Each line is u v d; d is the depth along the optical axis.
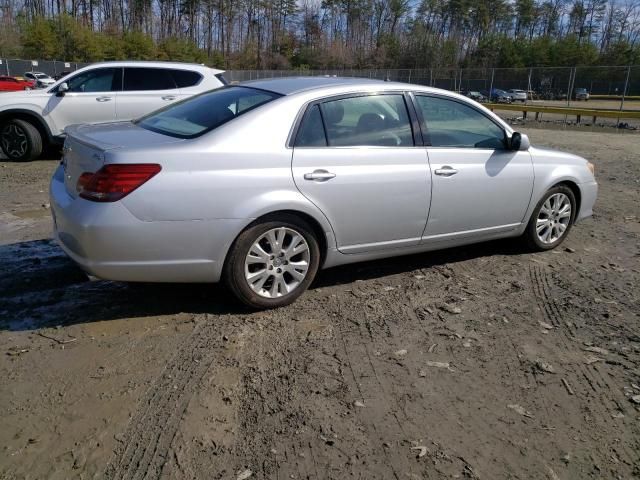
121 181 3.29
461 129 4.66
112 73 9.54
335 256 4.12
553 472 2.52
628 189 8.92
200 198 3.45
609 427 2.85
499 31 76.25
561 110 23.06
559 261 5.26
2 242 5.20
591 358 3.50
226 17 75.62
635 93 25.84
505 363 3.40
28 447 2.54
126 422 2.72
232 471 2.44
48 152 10.22
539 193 5.15
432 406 2.95
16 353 3.30
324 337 3.61
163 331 3.61
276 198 3.67
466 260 5.19
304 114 3.88
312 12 77.31
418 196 4.31
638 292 4.56
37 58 54.28
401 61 60.34
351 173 3.97
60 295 4.09
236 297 3.78
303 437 2.66
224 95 4.28
